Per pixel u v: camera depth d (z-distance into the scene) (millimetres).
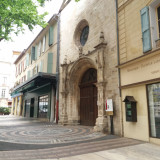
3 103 50062
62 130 9578
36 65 20578
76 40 12852
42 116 17438
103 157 4469
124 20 8070
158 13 6828
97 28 10289
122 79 7828
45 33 18969
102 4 10016
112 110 8078
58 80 14375
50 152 4992
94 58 10023
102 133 8242
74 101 12484
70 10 14039
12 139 6977
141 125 6621
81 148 5453
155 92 6160
